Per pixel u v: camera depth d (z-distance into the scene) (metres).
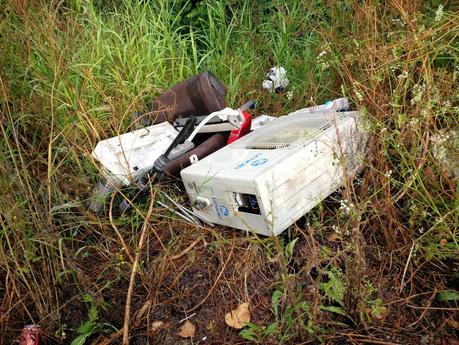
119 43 3.84
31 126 2.93
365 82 2.63
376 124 2.16
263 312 1.97
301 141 2.15
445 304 1.86
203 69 3.93
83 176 2.62
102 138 3.05
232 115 2.61
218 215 2.25
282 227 2.04
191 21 4.62
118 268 2.18
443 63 2.65
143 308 2.08
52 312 2.00
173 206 2.57
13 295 2.14
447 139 2.05
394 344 1.72
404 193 2.05
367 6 2.93
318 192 2.16
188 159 2.57
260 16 4.54
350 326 1.84
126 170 2.57
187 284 2.17
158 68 3.75
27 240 2.15
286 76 3.64
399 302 1.91
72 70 3.27
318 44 3.67
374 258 2.10
